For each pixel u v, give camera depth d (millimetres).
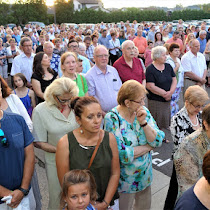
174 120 2602
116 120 2158
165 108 4406
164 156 4227
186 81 5566
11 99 2324
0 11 44250
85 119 1788
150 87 4297
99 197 1950
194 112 2471
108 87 3635
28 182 2041
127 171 2201
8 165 1905
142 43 10320
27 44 5172
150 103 4469
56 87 2186
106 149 1930
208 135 1854
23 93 4293
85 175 1701
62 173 1902
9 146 1886
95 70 3623
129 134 2182
